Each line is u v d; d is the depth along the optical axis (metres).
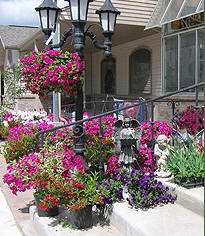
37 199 3.93
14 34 17.08
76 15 4.33
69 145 5.51
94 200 3.53
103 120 5.57
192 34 9.16
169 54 10.06
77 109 4.41
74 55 4.24
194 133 5.28
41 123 7.77
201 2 8.03
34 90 4.25
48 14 5.39
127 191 3.85
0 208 4.82
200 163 3.73
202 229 3.05
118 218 3.51
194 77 9.12
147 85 12.58
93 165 5.11
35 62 4.18
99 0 10.11
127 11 10.43
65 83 4.14
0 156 8.52
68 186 3.55
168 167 3.88
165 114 10.06
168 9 9.21
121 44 14.39
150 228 3.09
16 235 3.94
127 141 4.28
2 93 18.77
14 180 3.96
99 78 16.84
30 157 4.11
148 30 11.27
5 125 10.10
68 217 3.93
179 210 3.52
